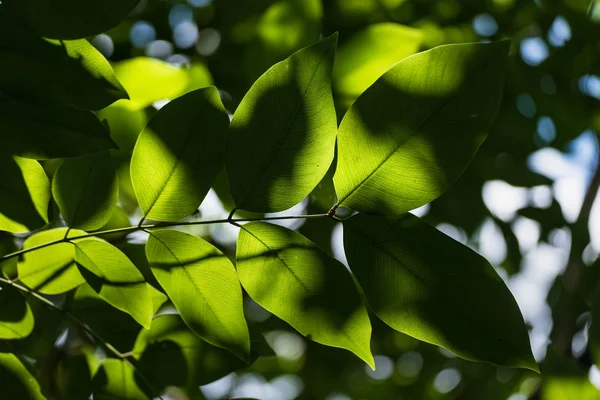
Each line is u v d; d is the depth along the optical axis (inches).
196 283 26.5
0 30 25.7
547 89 41.5
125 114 30.4
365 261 25.7
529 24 42.1
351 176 25.5
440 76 25.0
